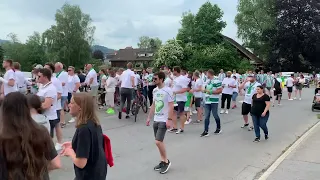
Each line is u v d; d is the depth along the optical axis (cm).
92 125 327
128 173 609
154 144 834
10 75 852
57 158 271
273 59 5125
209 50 4309
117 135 928
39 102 380
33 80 1161
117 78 1496
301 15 5041
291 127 1114
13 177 234
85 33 5944
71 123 1076
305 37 4966
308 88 3497
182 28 5028
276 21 5031
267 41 5184
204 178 588
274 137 948
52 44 5809
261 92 895
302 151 760
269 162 695
